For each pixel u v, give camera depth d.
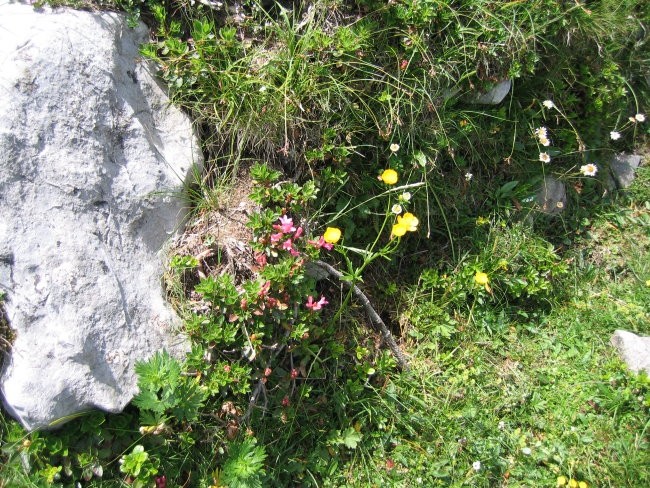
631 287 1.00
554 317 0.94
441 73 0.86
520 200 0.98
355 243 0.88
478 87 0.92
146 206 0.74
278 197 0.76
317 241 0.75
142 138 0.74
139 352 0.69
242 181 0.80
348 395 0.80
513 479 0.79
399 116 0.84
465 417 0.81
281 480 0.75
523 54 0.93
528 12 0.91
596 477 0.79
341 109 0.82
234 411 0.73
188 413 0.67
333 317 0.82
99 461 0.66
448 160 0.94
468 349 0.88
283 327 0.74
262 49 0.81
